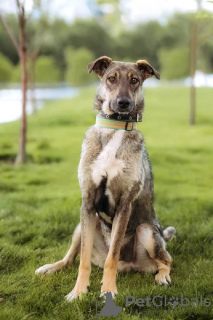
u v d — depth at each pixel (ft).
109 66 13.25
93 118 53.31
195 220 18.35
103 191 12.24
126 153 12.09
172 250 15.05
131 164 12.07
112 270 11.84
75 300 11.32
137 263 13.47
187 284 12.42
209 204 20.76
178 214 19.02
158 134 43.14
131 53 162.30
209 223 17.71
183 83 118.83
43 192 23.16
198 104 68.18
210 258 14.60
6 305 11.26
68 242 15.96
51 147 36.42
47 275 12.92
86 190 12.30
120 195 12.19
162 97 80.28
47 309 11.02
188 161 31.55
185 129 45.83
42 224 17.57
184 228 17.11
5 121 56.95
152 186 13.60
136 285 12.67
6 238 16.17
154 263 13.29
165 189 24.07
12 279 12.66
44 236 16.61
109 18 39.34
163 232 15.55
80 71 117.60
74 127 48.88
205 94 81.76
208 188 24.52
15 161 31.71
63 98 84.58
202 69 122.52
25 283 12.52
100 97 12.92
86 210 12.31
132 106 12.37
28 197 21.68
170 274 13.41
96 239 13.33
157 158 31.78
